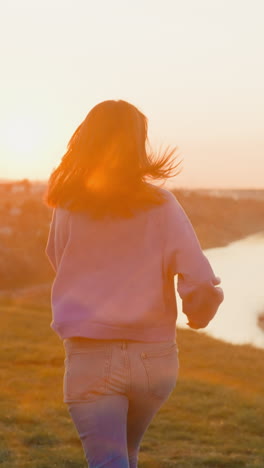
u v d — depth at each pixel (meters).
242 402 17.58
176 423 14.41
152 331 2.09
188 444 12.41
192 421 14.81
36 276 85.38
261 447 12.59
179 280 2.12
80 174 2.15
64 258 2.18
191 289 2.04
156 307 2.10
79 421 2.09
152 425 14.09
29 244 98.75
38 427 12.10
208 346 31.48
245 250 114.19
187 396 18.28
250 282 69.94
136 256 2.12
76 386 2.08
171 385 2.12
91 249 2.14
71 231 2.17
